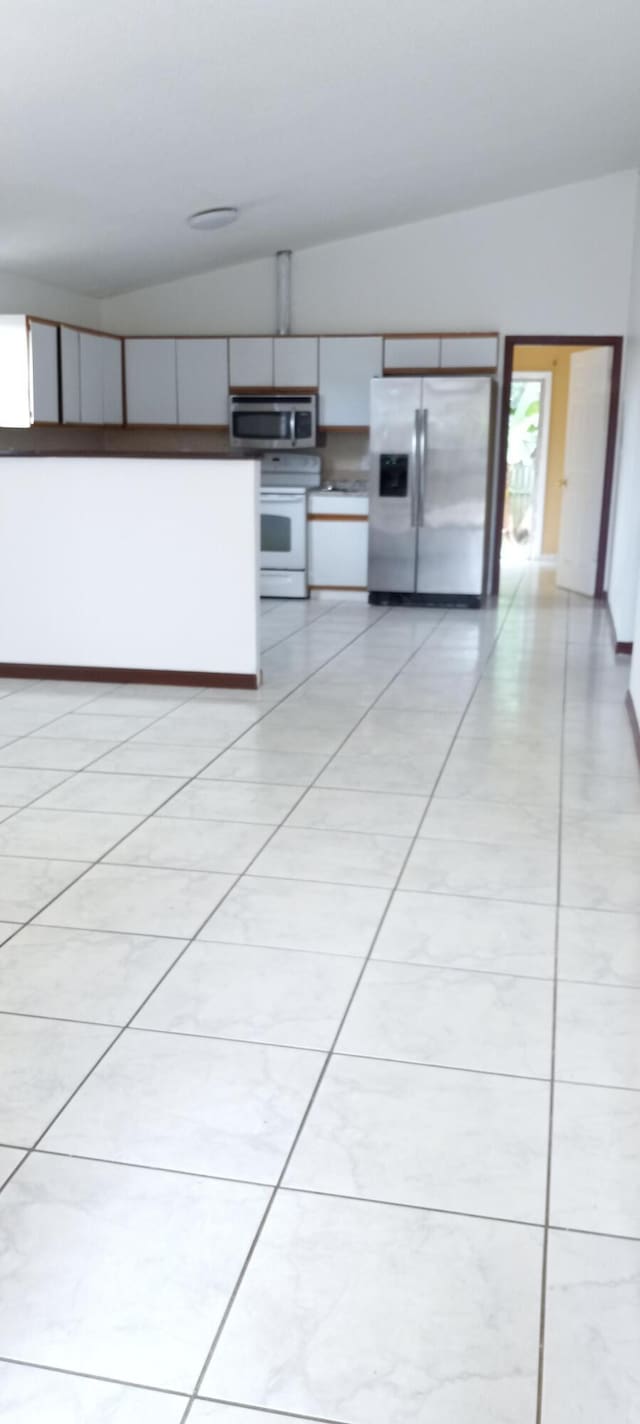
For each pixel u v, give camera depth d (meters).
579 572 8.85
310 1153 1.83
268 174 6.24
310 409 8.16
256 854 3.15
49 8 3.83
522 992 2.37
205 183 6.17
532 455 11.52
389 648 6.39
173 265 8.01
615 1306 1.52
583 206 7.95
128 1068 2.07
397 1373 1.42
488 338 7.98
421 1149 1.85
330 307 8.42
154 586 5.23
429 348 8.06
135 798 3.64
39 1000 2.32
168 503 5.12
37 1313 1.50
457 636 6.82
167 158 5.62
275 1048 2.14
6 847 3.19
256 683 5.27
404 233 8.20
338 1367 1.42
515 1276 1.58
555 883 2.96
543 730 4.58
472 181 7.25
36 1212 1.69
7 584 5.37
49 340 7.16
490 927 2.68
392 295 8.32
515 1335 1.48
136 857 3.12
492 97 5.57
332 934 2.64
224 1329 1.48
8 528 5.29
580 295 8.09
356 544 8.27
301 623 7.26
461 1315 1.51
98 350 7.98
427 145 6.23
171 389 8.40
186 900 2.83
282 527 8.29
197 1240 1.64
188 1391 1.38
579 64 5.22
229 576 5.16
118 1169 1.79
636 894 2.90
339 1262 1.60
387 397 7.80
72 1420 1.34
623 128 6.56
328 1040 2.17
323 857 3.13
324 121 5.50
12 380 6.95
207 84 4.74
